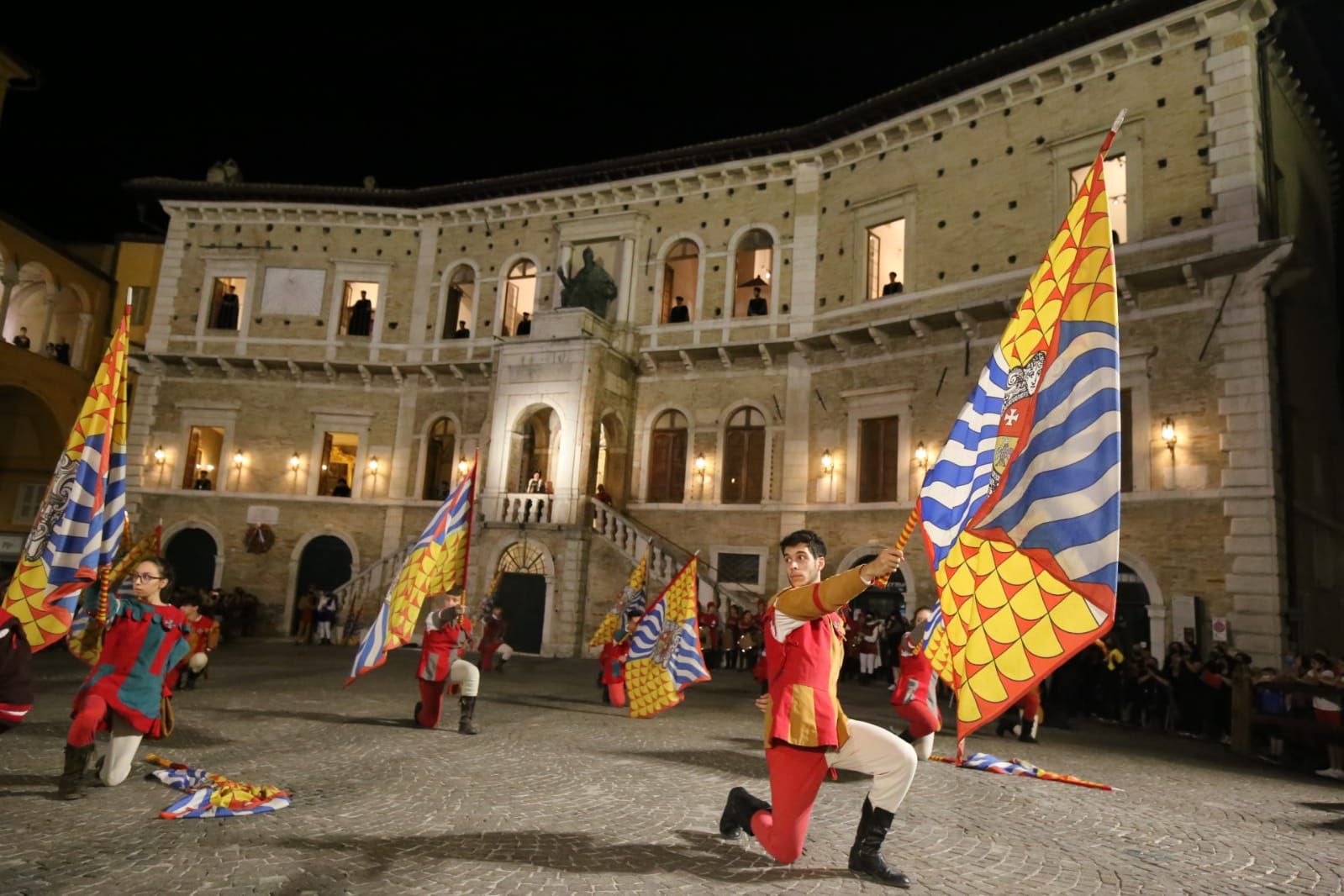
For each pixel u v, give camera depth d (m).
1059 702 14.38
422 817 6.55
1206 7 18.69
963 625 4.38
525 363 26.45
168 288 31.56
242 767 8.20
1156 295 18.84
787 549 5.13
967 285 21.97
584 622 24.19
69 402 31.72
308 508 29.92
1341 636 20.98
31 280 32.06
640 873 5.34
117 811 6.37
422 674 10.78
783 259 25.94
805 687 4.88
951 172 22.84
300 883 5.00
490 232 30.33
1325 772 10.74
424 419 30.06
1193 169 18.73
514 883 5.12
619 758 9.41
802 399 24.86
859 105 24.05
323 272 31.17
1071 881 5.62
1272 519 16.69
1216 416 17.70
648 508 26.31
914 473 22.23
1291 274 17.88
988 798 8.06
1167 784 9.44
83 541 7.47
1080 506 3.96
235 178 32.81
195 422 30.91
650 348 27.03
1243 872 6.03
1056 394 4.29
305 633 26.67
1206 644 17.06
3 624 6.71
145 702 6.86
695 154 26.83
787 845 4.86
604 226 28.38
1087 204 4.43
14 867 5.09
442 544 11.09
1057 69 20.95
